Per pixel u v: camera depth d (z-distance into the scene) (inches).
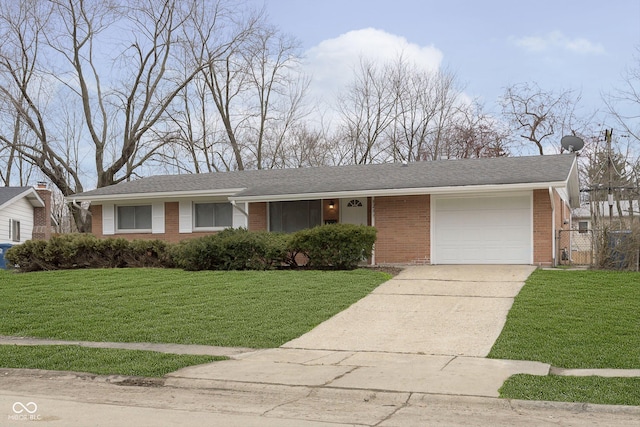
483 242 759.1
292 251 750.5
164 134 1451.8
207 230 938.7
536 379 319.6
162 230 959.6
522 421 259.9
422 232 778.2
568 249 860.6
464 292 578.2
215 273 703.7
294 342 432.8
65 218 2198.6
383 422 259.0
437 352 393.7
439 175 818.8
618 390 297.9
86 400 303.4
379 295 577.0
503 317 480.1
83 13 1359.5
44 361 385.4
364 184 806.5
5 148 1366.9
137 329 475.8
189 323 488.1
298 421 260.4
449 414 272.7
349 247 715.4
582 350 383.2
